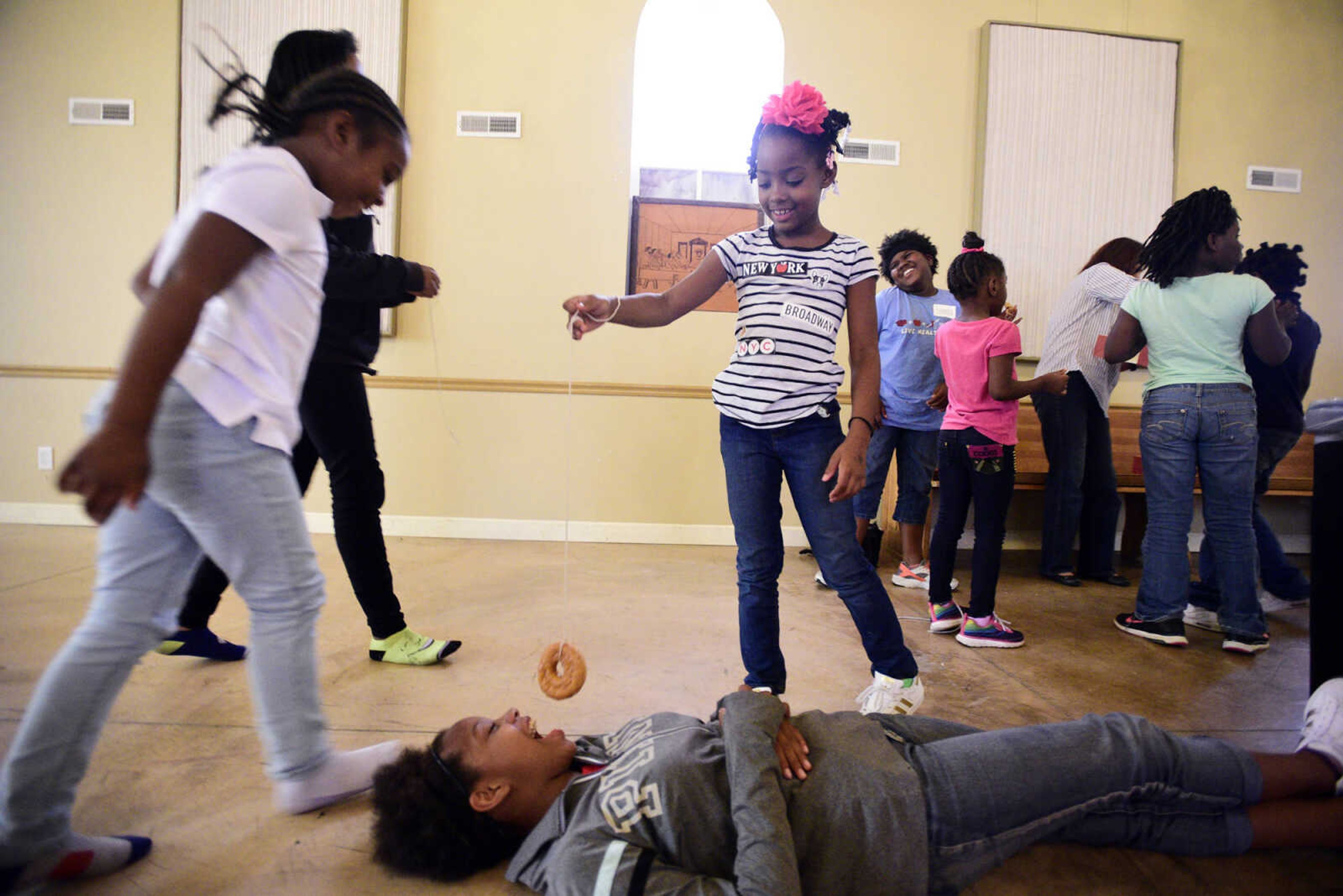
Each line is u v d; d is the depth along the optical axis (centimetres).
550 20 427
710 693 202
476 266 429
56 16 420
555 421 432
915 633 274
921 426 343
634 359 434
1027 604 317
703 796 110
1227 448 248
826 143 169
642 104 443
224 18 417
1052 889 122
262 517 116
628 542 434
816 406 167
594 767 126
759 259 174
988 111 437
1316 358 465
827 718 125
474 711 184
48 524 425
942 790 113
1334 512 162
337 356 196
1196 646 261
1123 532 430
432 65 425
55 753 106
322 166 120
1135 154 450
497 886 117
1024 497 454
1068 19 448
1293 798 129
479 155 428
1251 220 461
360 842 128
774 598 176
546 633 252
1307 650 257
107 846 117
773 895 95
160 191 423
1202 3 455
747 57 446
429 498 431
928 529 396
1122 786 120
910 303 346
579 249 431
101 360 427
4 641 222
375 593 213
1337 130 465
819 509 169
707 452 436
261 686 127
